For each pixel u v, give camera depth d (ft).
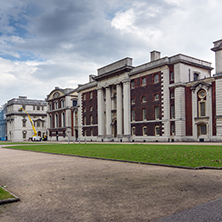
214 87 129.70
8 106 362.53
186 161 46.52
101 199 24.18
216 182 29.86
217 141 126.52
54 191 27.99
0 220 19.29
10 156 74.02
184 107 143.84
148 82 162.61
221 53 126.52
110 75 191.62
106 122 196.34
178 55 144.97
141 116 167.43
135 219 18.85
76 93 264.31
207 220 18.04
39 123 354.54
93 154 67.62
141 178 33.35
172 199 23.40
